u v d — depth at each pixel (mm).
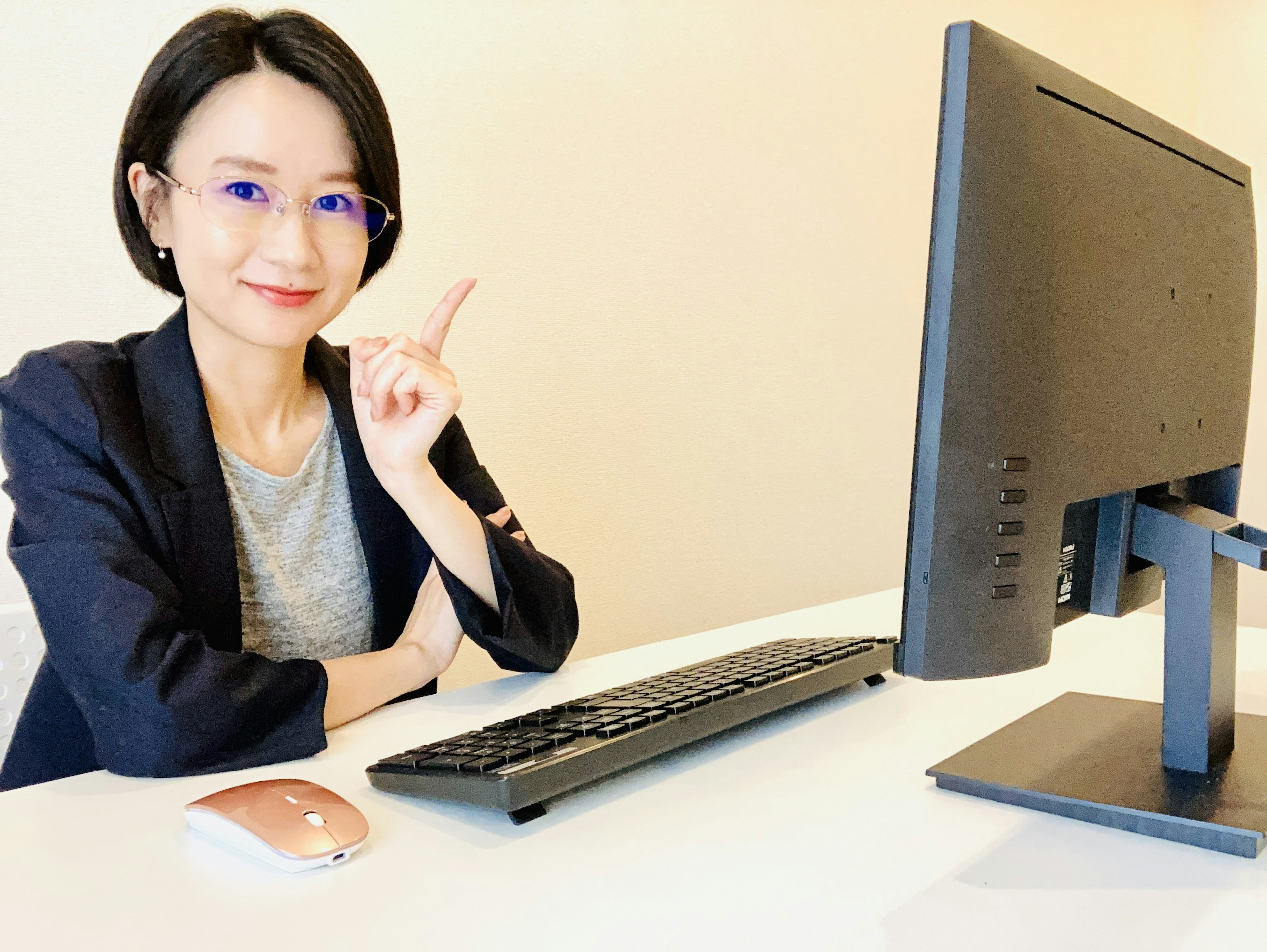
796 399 2145
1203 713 622
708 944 447
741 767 688
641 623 1899
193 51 919
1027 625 586
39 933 476
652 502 1896
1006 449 559
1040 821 587
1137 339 648
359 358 989
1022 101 546
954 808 609
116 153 1014
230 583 961
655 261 1855
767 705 762
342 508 1125
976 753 673
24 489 870
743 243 2002
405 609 1135
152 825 623
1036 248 559
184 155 950
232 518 1010
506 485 1687
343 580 1116
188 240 963
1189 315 708
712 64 1910
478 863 542
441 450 1193
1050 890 496
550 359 1722
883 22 2227
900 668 571
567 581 1053
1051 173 566
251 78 935
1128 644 1028
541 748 629
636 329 1839
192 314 1006
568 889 508
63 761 980
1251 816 548
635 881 515
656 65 1823
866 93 2213
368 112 989
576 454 1774
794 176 2084
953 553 553
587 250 1754
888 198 2295
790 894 497
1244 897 486
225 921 484
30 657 1186
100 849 581
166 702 730
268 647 1062
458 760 629
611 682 959
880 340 2322
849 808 611
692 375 1938
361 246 1024
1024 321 558
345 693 840
